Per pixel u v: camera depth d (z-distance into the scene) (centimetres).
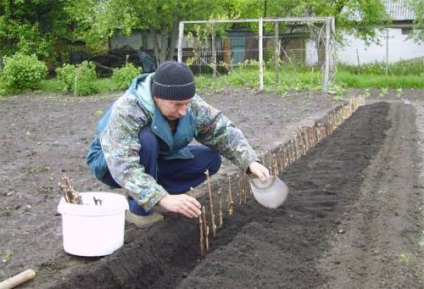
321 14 2477
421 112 1290
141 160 433
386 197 572
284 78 1970
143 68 2644
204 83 1977
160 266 433
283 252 427
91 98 1819
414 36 2458
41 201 599
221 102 1563
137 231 476
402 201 561
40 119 1295
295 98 1639
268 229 471
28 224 525
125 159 411
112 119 418
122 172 411
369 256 429
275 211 530
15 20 2317
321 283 386
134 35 2780
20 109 1520
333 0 2473
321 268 409
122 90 2012
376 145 839
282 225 491
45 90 2034
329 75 1825
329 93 1727
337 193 577
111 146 414
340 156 760
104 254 423
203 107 451
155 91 410
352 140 877
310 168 694
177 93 403
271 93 1762
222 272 389
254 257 412
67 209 420
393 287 376
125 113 416
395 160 748
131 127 418
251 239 440
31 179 695
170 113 418
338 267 411
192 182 500
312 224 495
